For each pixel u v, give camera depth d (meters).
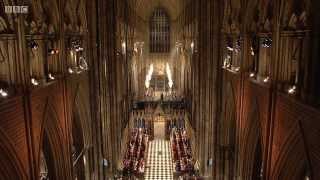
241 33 20.30
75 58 21.88
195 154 39.31
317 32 11.43
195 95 40.09
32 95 14.48
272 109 14.82
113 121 34.03
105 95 32.00
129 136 48.53
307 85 11.96
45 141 17.17
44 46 17.19
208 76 30.89
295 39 13.59
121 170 36.69
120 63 39.16
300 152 12.22
